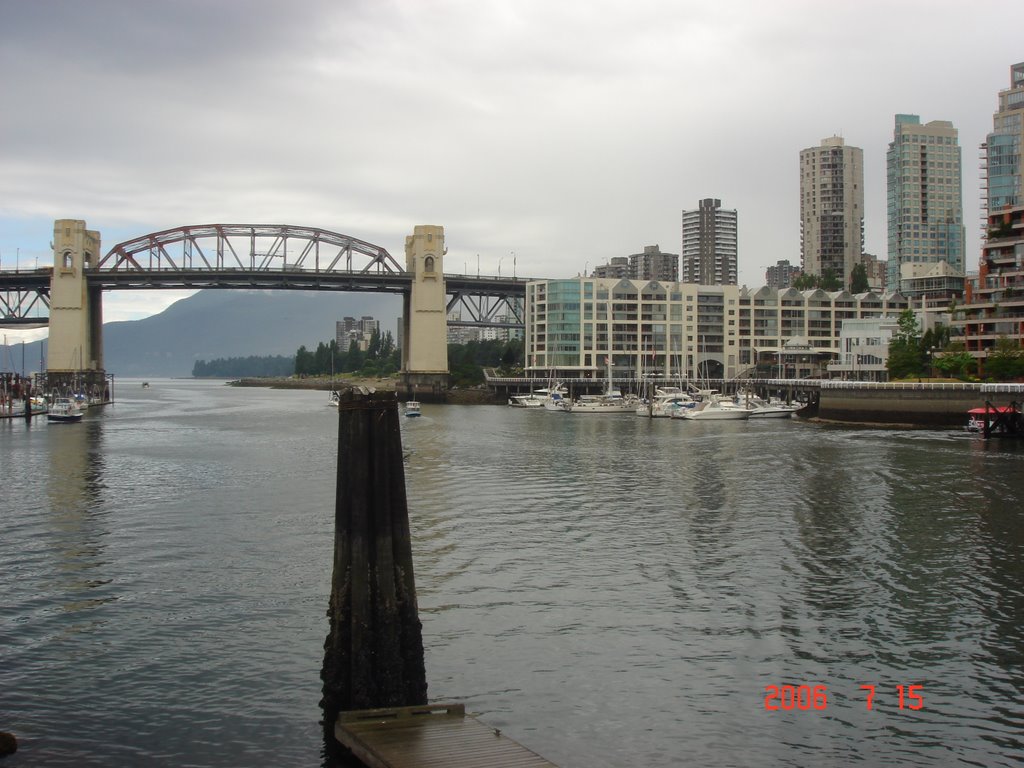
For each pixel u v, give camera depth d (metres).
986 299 159.75
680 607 37.03
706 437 116.00
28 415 146.62
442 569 42.75
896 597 38.41
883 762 24.70
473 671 30.30
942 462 83.38
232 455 94.44
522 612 36.31
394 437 25.88
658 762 24.61
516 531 51.47
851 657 31.70
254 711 27.30
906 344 173.25
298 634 33.69
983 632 34.09
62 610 36.44
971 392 124.12
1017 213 159.25
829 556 45.47
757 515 56.50
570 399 195.38
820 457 88.75
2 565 43.53
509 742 23.77
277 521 54.47
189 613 36.06
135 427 138.88
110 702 27.92
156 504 60.97
